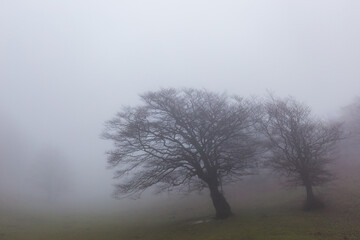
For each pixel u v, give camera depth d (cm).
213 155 2981
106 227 3312
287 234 2027
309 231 2042
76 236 2848
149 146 2995
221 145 2995
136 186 2983
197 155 3050
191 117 2955
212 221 2844
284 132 2964
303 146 2881
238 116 2956
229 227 2470
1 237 2869
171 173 2991
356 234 1845
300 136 2914
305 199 3078
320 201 2764
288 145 3012
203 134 2956
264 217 2691
